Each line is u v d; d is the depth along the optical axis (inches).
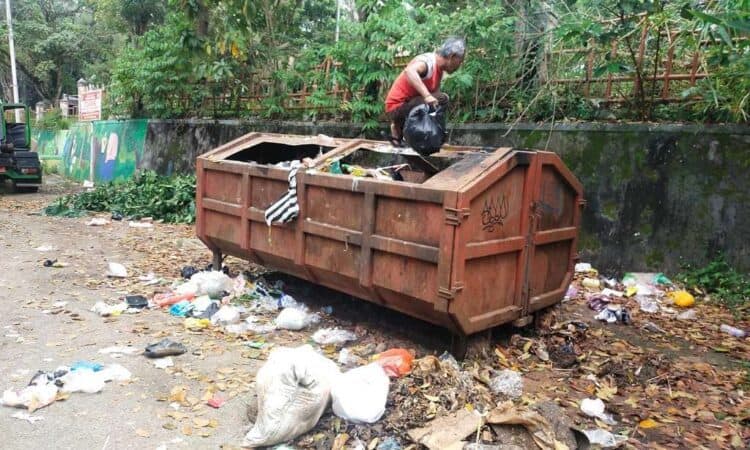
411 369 159.5
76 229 391.9
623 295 260.7
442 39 335.9
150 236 374.3
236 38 448.5
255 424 137.0
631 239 282.5
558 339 202.8
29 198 557.9
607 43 280.5
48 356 176.9
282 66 479.8
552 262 204.1
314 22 609.0
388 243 178.2
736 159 255.6
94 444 131.8
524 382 170.7
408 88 211.0
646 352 197.6
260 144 276.5
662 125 272.5
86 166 754.8
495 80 334.0
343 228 193.8
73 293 241.8
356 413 136.6
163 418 143.9
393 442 131.3
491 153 181.5
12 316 211.0
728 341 210.1
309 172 205.0
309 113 442.9
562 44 312.0
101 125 719.1
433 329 201.3
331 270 200.2
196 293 235.5
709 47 261.1
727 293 250.2
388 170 222.7
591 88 308.5
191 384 161.9
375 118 390.9
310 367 137.3
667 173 272.1
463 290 164.7
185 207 443.5
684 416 155.2
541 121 312.7
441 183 167.2
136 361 175.5
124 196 489.4
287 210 208.1
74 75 1373.0
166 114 594.6
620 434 143.9
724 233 259.3
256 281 260.8
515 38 325.1
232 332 201.9
